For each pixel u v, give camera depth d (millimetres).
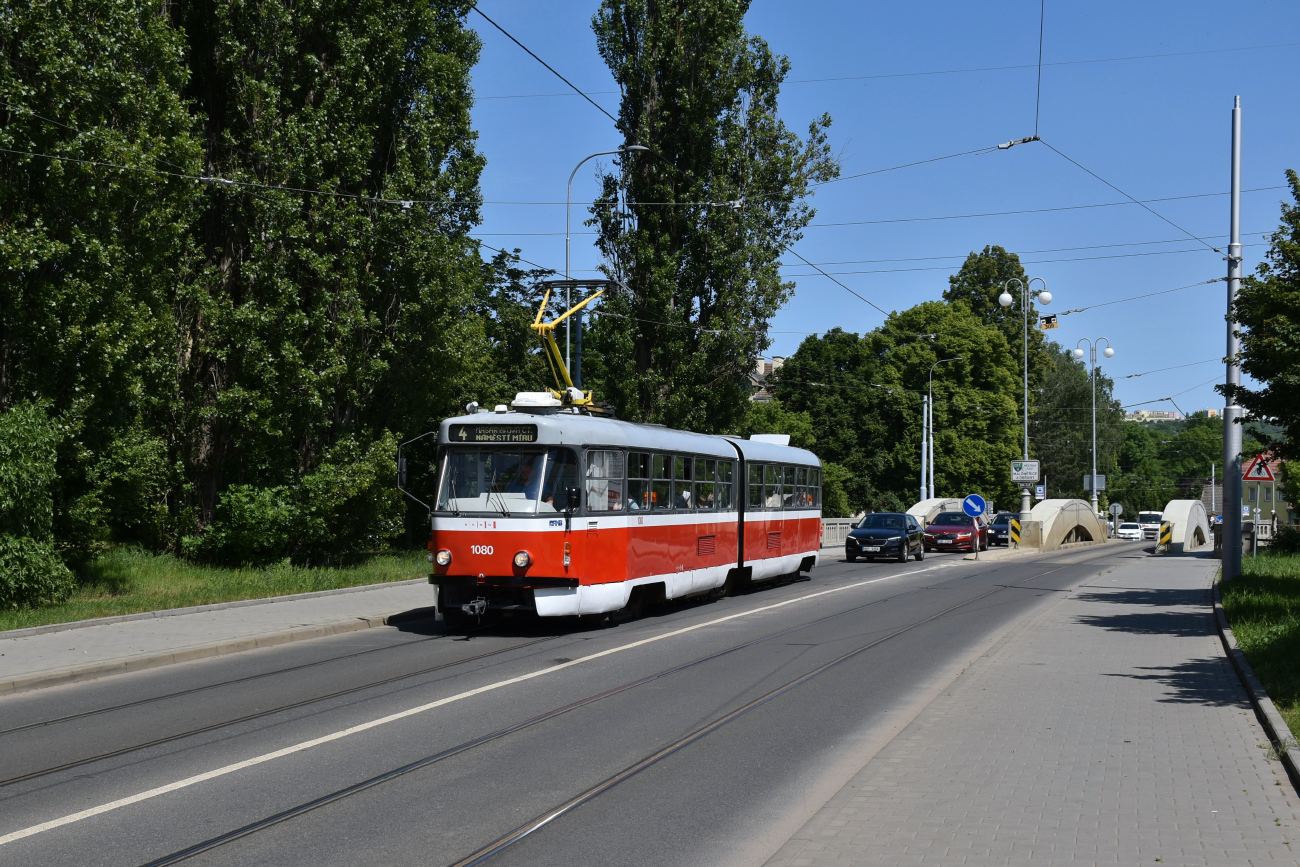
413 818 6816
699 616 18484
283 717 9883
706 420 33219
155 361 20547
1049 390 86875
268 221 22469
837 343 70250
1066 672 12289
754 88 33094
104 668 12156
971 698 10656
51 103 17406
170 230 19125
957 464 66625
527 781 7719
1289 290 17562
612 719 9852
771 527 23984
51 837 6410
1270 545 38000
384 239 23453
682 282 33000
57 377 17875
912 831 6324
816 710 10312
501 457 15906
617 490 17047
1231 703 10336
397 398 25328
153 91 18906
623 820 6809
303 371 22109
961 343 68250
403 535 34438
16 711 10172
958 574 29203
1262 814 6602
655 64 32219
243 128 23141
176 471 22812
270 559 23359
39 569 15992
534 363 37938
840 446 67875
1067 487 87375
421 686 11500
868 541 34500
